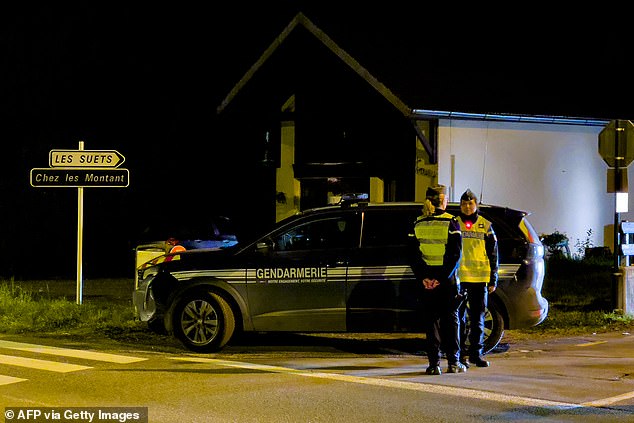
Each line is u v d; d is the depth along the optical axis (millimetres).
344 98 41781
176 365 19297
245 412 14672
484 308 18969
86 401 15562
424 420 14102
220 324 21250
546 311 21375
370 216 21250
